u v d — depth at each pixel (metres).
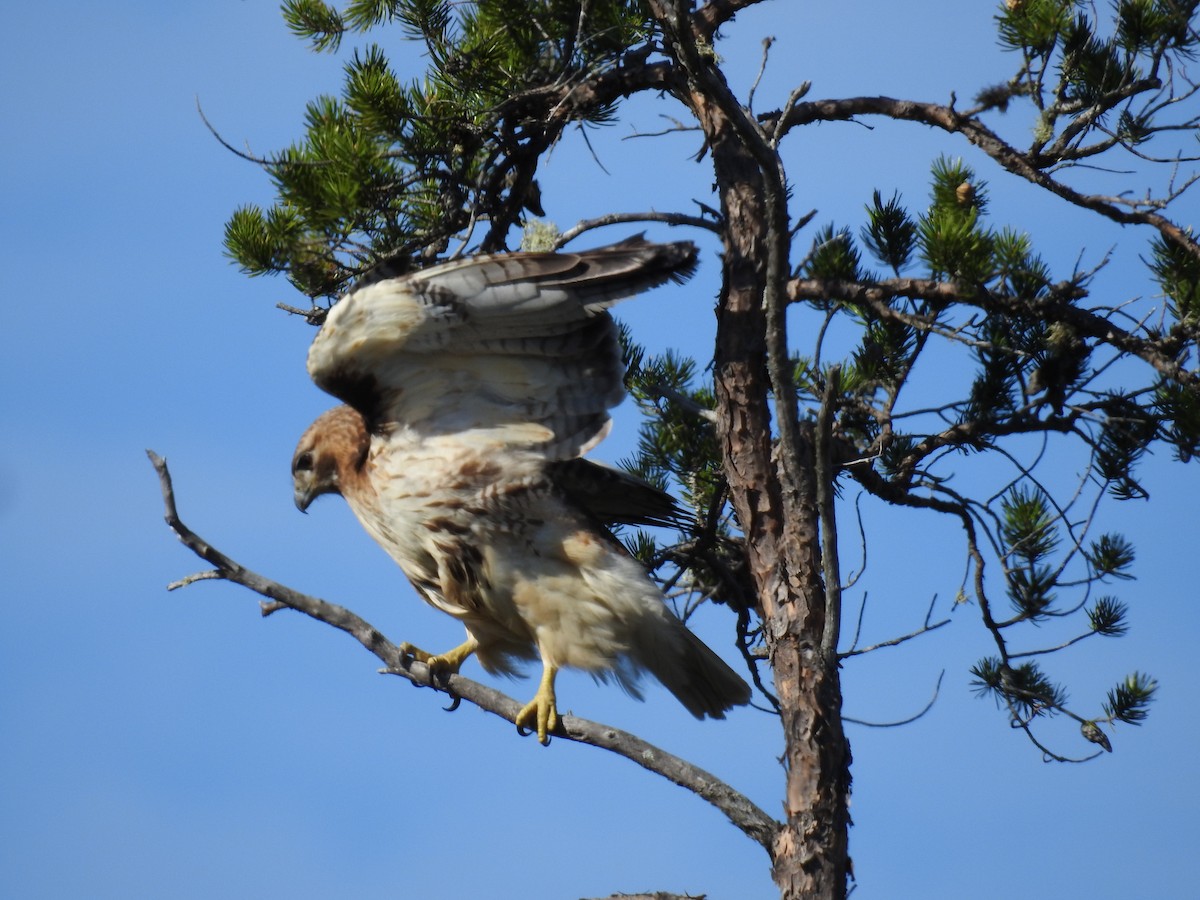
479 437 10.39
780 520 9.53
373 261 11.21
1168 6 10.50
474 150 11.47
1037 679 11.35
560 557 10.35
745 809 8.71
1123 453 11.27
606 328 10.09
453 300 9.77
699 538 11.63
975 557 11.47
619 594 10.23
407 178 11.25
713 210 10.04
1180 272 10.75
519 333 10.00
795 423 8.66
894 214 11.34
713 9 10.98
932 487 11.48
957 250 10.19
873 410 11.30
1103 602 11.41
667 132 11.06
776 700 10.81
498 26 11.35
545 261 9.65
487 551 10.45
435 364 10.22
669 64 10.90
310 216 11.09
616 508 11.42
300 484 11.25
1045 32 10.38
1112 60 10.70
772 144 8.77
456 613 10.85
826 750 8.79
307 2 11.77
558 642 10.48
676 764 8.73
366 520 11.02
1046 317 10.58
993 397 11.39
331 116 11.30
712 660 10.38
